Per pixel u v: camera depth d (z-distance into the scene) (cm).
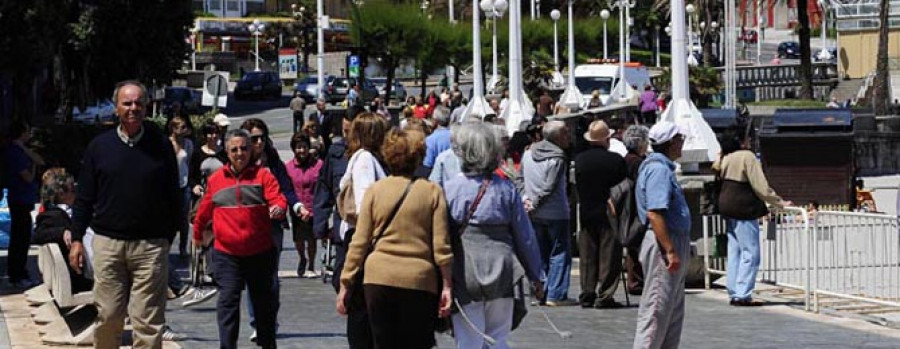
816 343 1392
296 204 1586
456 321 1021
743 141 1772
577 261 2219
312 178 2034
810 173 3128
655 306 1155
